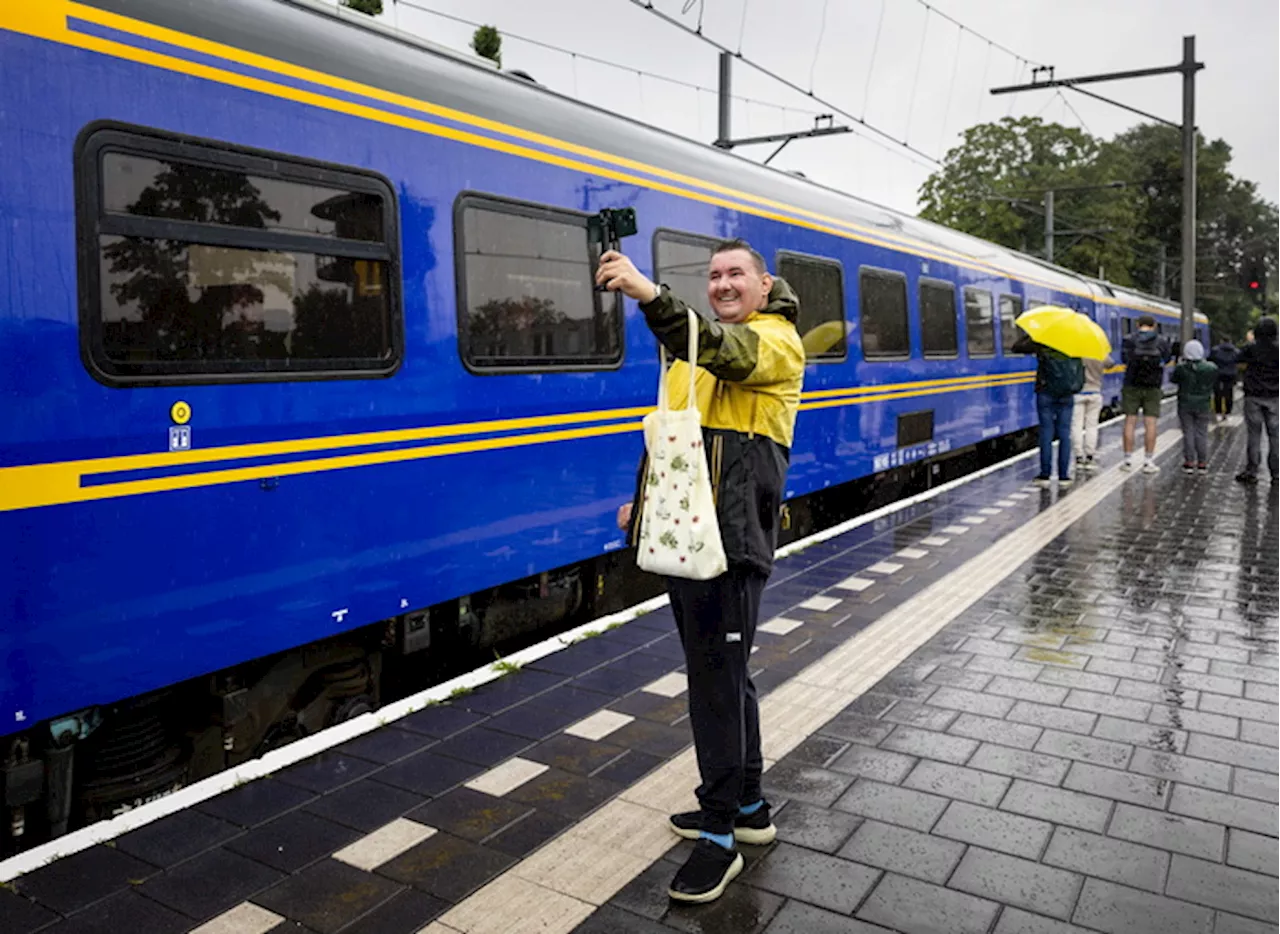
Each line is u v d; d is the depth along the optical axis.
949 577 6.83
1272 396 10.96
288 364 4.09
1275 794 3.60
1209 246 65.94
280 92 4.08
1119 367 21.77
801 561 7.35
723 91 16.05
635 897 2.96
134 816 3.44
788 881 3.04
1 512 3.18
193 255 3.74
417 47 5.09
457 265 4.92
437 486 4.82
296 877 3.08
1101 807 3.50
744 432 2.97
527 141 5.41
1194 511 9.48
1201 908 2.88
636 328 6.27
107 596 3.46
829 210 9.13
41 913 2.88
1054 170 40.91
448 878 3.07
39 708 3.29
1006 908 2.89
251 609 3.95
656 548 2.87
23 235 3.23
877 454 10.11
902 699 4.54
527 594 5.88
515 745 4.07
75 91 3.38
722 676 2.98
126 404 3.51
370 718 4.32
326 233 4.27
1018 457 14.02
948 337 12.02
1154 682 4.76
